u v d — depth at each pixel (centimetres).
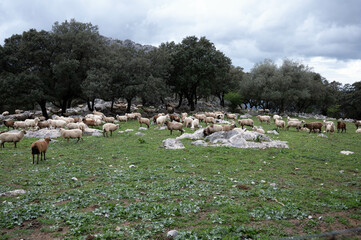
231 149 1892
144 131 2942
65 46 4719
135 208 853
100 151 1859
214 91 7669
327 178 1243
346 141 2478
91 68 4750
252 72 6994
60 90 4741
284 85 6334
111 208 846
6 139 1888
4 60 4384
